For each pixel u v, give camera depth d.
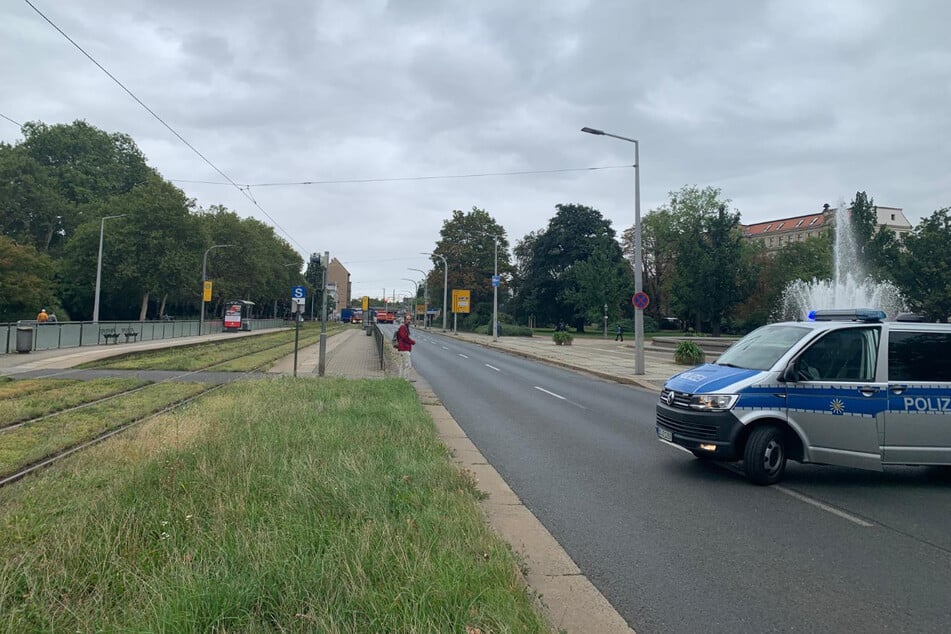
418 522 4.65
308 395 12.25
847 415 7.14
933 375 7.22
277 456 6.67
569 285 70.12
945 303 36.72
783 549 5.15
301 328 73.75
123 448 7.39
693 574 4.60
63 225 58.44
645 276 79.12
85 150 64.25
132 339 36.06
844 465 7.16
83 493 5.70
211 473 5.80
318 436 7.86
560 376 21.62
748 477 7.19
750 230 118.50
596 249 61.78
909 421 7.11
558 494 6.68
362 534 4.30
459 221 83.62
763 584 4.44
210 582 3.48
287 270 92.62
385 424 9.08
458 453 8.44
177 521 4.64
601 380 20.78
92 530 4.45
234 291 70.50
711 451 7.22
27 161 54.06
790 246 63.06
